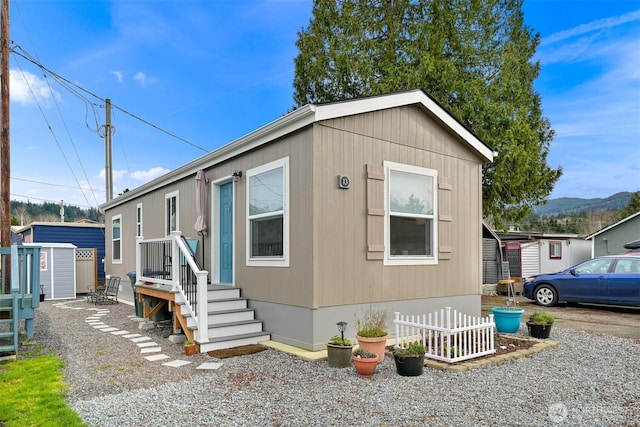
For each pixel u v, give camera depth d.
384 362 5.25
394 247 6.65
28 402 3.88
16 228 20.03
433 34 11.81
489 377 4.64
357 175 6.23
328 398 3.99
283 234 6.30
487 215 13.32
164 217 10.60
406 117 6.95
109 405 3.82
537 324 6.54
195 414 3.61
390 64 12.09
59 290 13.81
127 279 12.86
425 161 7.18
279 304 6.30
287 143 6.29
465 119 11.62
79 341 6.67
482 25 12.12
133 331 7.56
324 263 5.79
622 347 6.09
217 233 8.27
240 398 4.00
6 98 8.47
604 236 17.34
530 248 16.95
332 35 13.38
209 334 6.09
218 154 7.84
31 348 6.17
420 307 6.90
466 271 7.71
